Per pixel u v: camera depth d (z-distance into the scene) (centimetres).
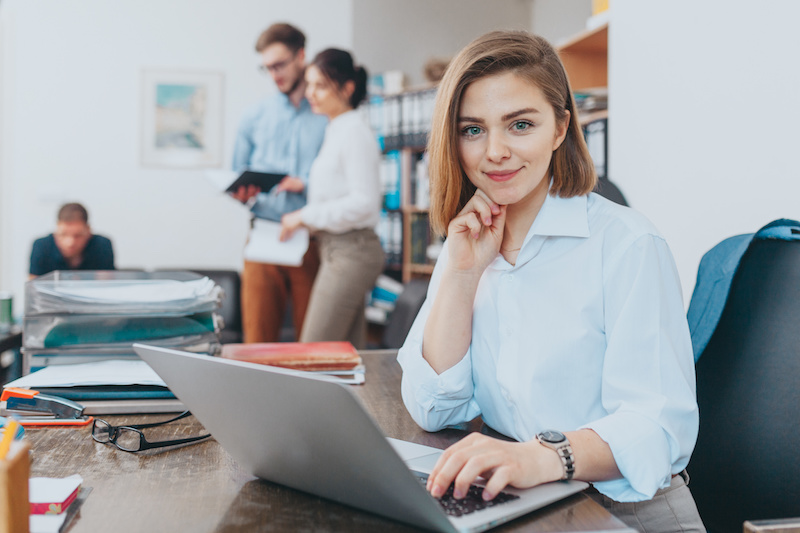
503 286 89
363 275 271
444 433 92
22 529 51
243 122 354
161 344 111
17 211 422
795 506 92
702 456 104
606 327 83
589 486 77
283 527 60
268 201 302
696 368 106
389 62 434
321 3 445
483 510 62
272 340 310
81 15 423
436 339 90
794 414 92
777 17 134
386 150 411
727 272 102
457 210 92
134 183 434
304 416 58
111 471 74
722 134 152
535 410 85
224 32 439
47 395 95
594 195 91
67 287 111
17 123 420
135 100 432
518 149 79
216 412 68
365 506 63
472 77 79
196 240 442
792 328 94
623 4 193
